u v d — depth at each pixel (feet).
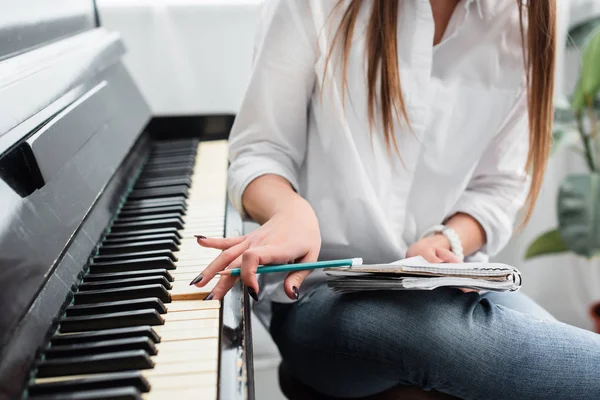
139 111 4.13
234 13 5.37
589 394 2.52
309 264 2.44
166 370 1.79
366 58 3.14
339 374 2.90
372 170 3.25
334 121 3.13
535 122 3.37
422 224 3.48
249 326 2.11
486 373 2.48
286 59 3.16
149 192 3.48
